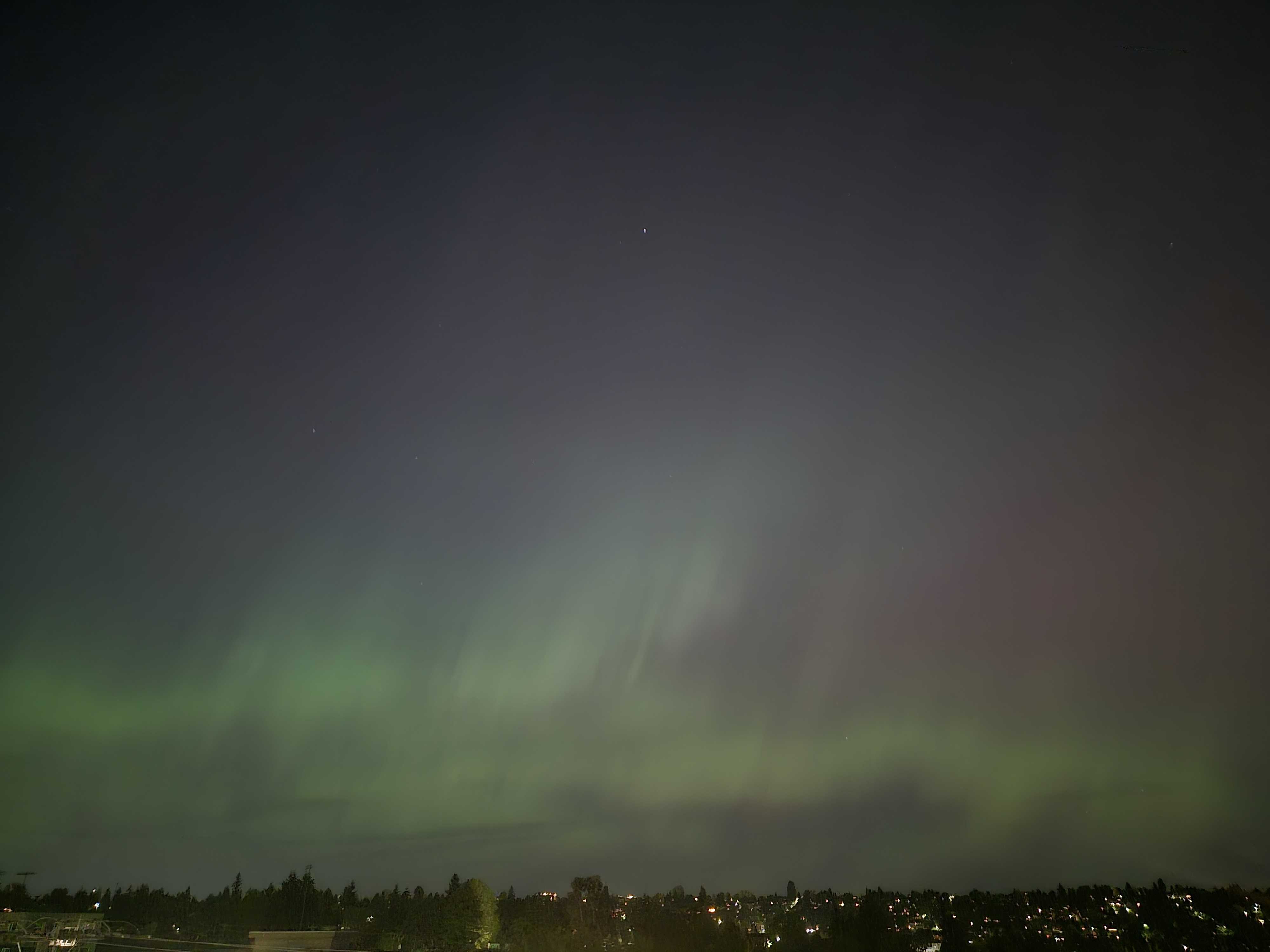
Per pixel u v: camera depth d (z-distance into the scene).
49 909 156.12
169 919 153.75
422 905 140.00
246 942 117.25
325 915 148.75
